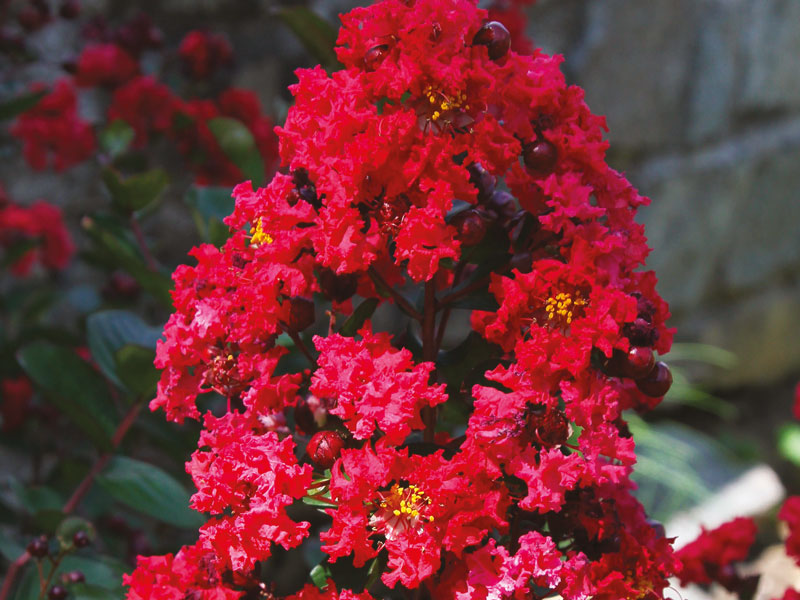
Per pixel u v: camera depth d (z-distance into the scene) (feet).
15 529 2.33
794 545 1.85
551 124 1.49
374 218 1.49
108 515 2.35
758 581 1.87
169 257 3.13
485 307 1.57
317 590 1.49
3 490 2.71
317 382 1.47
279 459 1.47
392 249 1.55
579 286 1.48
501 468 1.51
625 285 1.51
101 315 1.96
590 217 1.47
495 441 1.46
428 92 1.47
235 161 2.08
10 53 2.63
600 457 1.51
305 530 1.45
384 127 1.45
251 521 1.45
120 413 2.02
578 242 1.46
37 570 1.84
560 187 1.47
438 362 1.60
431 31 1.45
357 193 1.46
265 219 1.51
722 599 2.72
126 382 1.87
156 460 2.83
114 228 2.07
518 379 1.46
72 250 2.78
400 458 1.46
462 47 1.47
